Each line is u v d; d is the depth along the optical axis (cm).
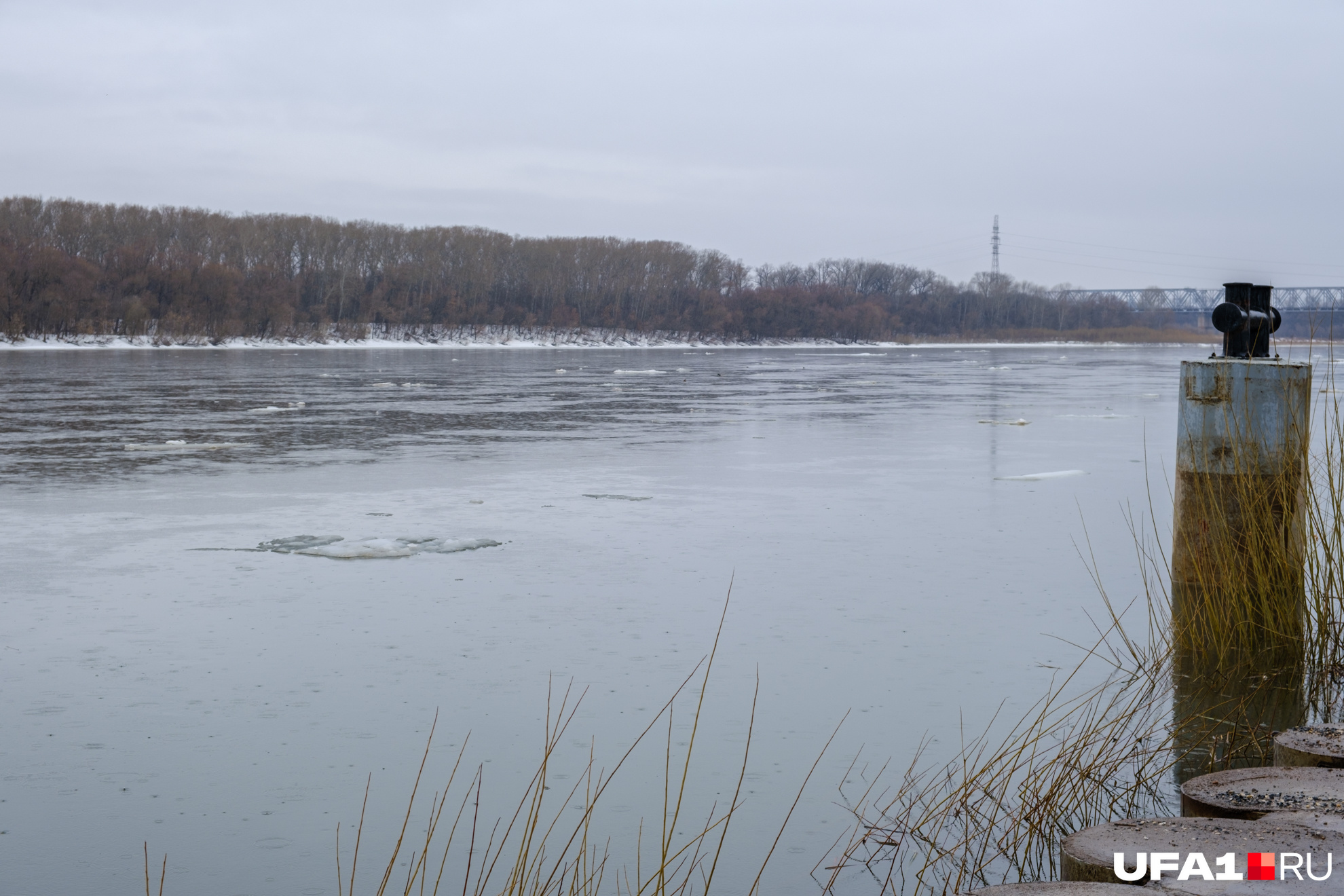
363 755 539
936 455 1808
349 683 644
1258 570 668
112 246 10081
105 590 869
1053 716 586
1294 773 459
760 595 856
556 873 427
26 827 464
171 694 624
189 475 1545
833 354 10088
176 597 846
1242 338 700
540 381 4362
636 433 2195
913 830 459
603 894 410
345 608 812
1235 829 393
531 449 1894
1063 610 813
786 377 5006
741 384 4247
